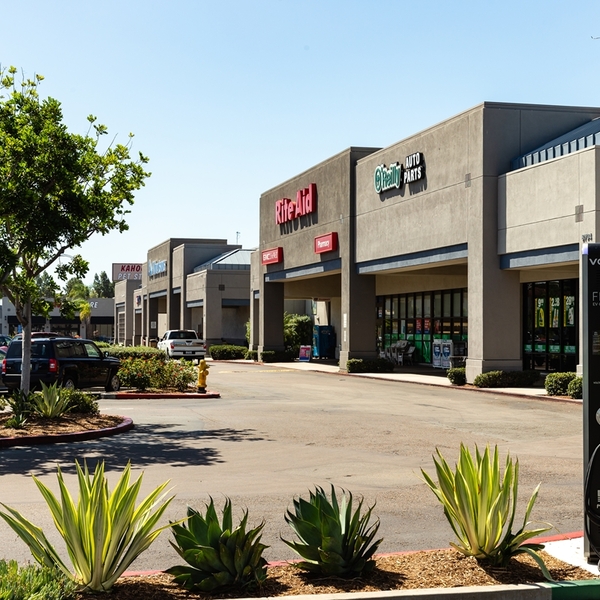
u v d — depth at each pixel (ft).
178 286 239.50
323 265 138.10
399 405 75.25
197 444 50.60
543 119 96.27
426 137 106.52
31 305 61.41
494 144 94.68
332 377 116.67
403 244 112.47
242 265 213.66
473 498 22.74
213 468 42.01
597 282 24.17
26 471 41.29
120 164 62.18
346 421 62.59
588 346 24.09
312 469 41.75
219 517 30.76
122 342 340.80
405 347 147.74
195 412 69.00
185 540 21.20
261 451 47.75
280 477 39.50
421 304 144.46
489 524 22.52
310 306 204.74
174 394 83.10
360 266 126.00
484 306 94.07
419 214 108.47
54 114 60.39
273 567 23.04
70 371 80.69
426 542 27.84
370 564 22.20
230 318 218.79
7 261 55.83
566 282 103.71
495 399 81.35
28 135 56.70
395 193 114.62
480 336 94.84
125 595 20.11
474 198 95.91
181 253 235.81
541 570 22.27
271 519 30.94
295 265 149.38
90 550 19.80
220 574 20.48
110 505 20.17
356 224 126.82
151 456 45.98
